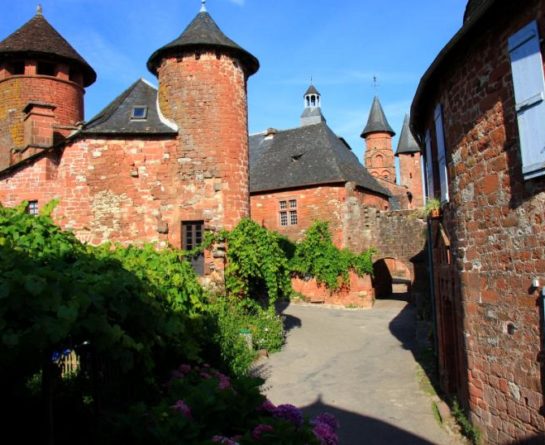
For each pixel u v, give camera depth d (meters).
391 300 30.30
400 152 59.06
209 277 15.71
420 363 13.98
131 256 7.34
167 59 16.59
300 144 32.97
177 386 5.65
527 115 6.16
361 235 28.47
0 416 5.39
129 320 4.92
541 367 6.28
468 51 7.86
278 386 12.05
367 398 11.07
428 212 10.74
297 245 28.59
